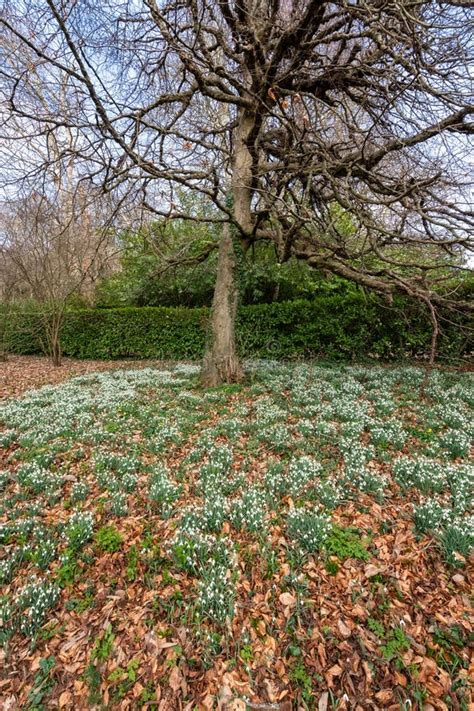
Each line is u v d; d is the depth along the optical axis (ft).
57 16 12.27
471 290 32.45
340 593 8.70
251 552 9.96
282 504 12.17
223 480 13.50
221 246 27.40
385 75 17.61
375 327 36.78
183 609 8.53
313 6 16.01
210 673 7.20
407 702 6.39
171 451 16.76
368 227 19.58
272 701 6.66
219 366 27.25
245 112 25.41
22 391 31.53
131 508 12.36
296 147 21.44
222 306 27.25
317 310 38.63
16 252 44.45
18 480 14.17
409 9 15.98
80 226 38.47
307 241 25.35
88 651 7.77
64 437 18.44
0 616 8.14
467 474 12.82
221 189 22.89
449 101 15.53
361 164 21.95
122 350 50.70
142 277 50.88
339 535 10.23
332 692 6.73
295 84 22.85
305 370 32.19
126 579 9.53
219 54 23.95
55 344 46.42
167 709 6.64
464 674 6.79
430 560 9.49
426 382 24.75
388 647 7.34
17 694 7.00
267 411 20.74
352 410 19.83
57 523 11.53
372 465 14.46
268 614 8.31
